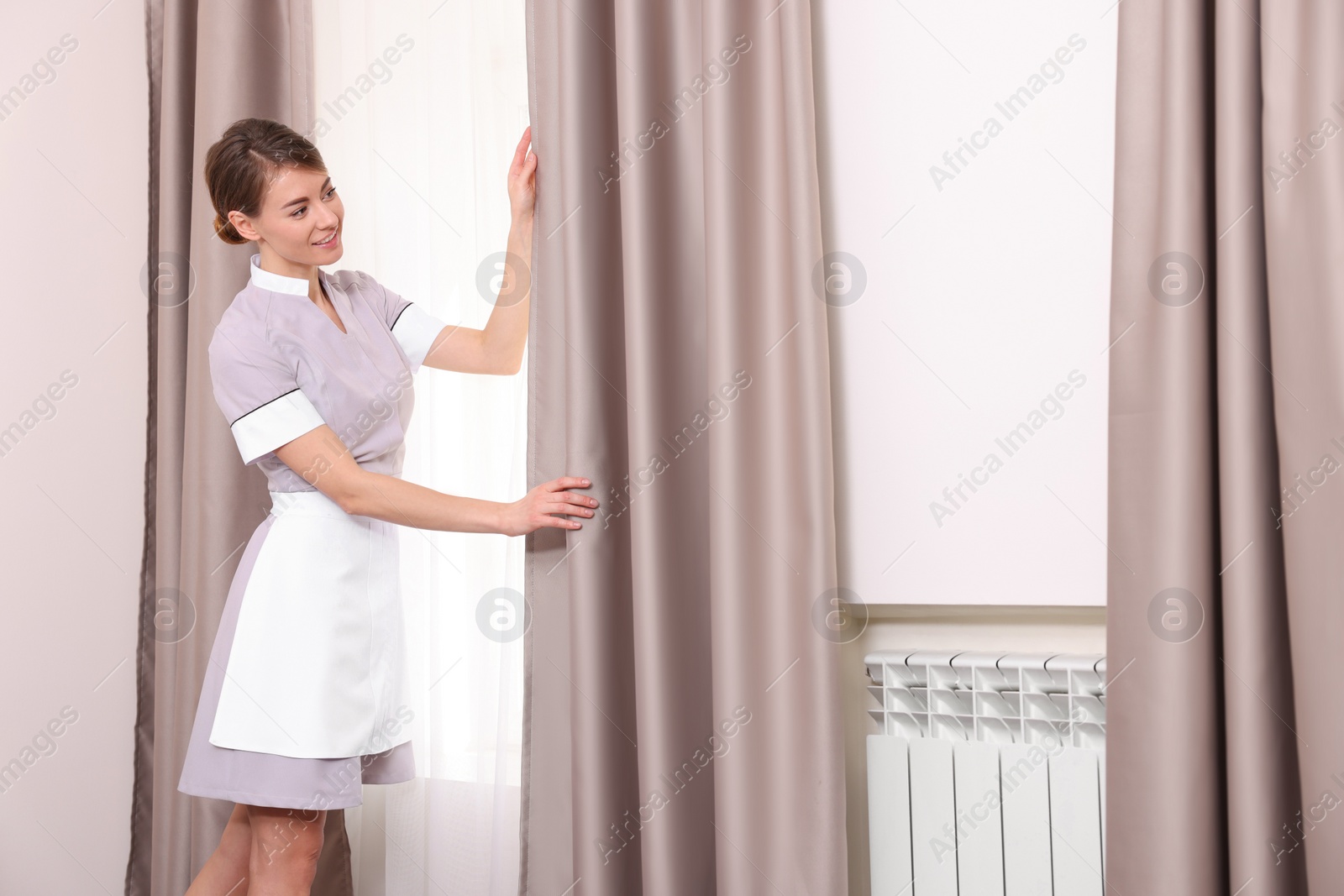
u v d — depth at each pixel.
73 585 2.14
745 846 1.35
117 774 2.17
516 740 1.70
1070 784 1.30
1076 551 1.34
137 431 2.23
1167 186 1.15
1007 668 1.36
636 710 1.49
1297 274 1.06
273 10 1.95
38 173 2.11
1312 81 1.06
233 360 1.41
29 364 2.09
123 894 2.14
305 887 1.45
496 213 1.77
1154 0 1.18
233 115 1.90
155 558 2.09
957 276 1.43
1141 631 1.15
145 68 2.23
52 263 2.13
